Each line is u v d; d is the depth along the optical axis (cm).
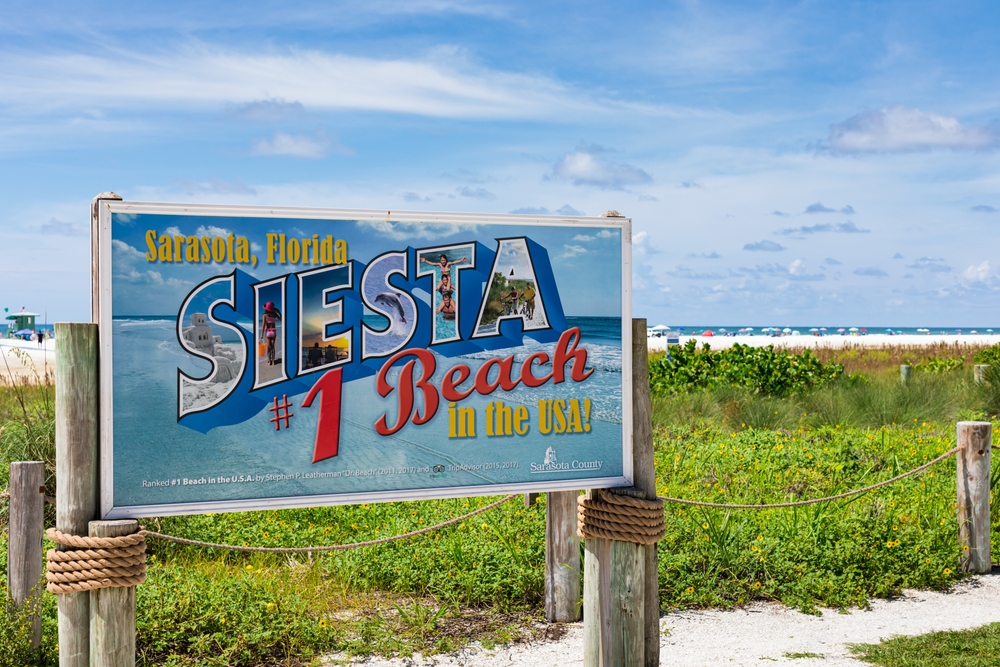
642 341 456
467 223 427
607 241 449
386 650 543
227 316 390
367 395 411
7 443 796
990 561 720
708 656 539
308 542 717
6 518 752
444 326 423
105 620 367
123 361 376
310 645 546
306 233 402
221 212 389
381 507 807
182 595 569
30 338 5603
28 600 518
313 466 402
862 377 1727
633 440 455
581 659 532
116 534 365
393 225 416
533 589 643
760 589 657
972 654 535
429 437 420
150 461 379
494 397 430
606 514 442
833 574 662
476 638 566
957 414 1444
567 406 442
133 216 378
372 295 412
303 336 401
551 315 440
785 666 521
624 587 445
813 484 925
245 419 392
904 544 710
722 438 1223
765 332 13175
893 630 584
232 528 744
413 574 650
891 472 960
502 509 775
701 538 705
